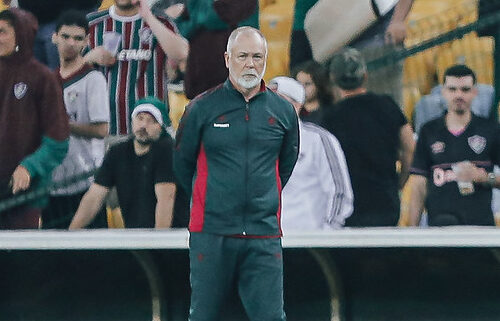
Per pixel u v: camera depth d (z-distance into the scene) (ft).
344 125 88.84
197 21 94.38
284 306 90.22
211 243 69.67
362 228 83.05
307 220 85.81
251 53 68.69
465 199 88.48
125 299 92.07
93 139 98.02
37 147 95.50
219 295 70.69
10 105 94.99
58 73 98.37
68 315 93.04
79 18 97.76
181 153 70.95
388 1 96.63
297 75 90.12
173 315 91.25
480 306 87.04
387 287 88.22
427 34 98.63
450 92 88.58
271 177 69.92
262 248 69.72
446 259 87.25
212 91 70.08
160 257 89.97
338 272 88.22
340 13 97.30
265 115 69.62
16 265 93.25
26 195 94.89
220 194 69.31
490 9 98.22
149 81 99.45
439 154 89.10
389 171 88.94
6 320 93.91
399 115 89.20
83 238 85.61
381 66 95.81
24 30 94.79
